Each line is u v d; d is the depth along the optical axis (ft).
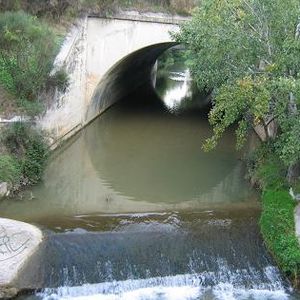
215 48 65.41
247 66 66.49
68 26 93.86
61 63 85.25
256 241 61.77
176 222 64.28
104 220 64.13
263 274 58.23
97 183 78.18
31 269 55.36
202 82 70.13
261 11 64.18
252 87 62.49
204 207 69.77
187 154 91.50
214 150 93.50
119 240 59.88
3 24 84.89
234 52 65.87
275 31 64.75
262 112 60.03
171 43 96.27
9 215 64.75
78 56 93.40
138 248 59.31
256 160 80.84
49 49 84.99
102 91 105.70
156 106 124.57
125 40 96.02
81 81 95.81
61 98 86.79
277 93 62.80
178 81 173.17
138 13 94.17
